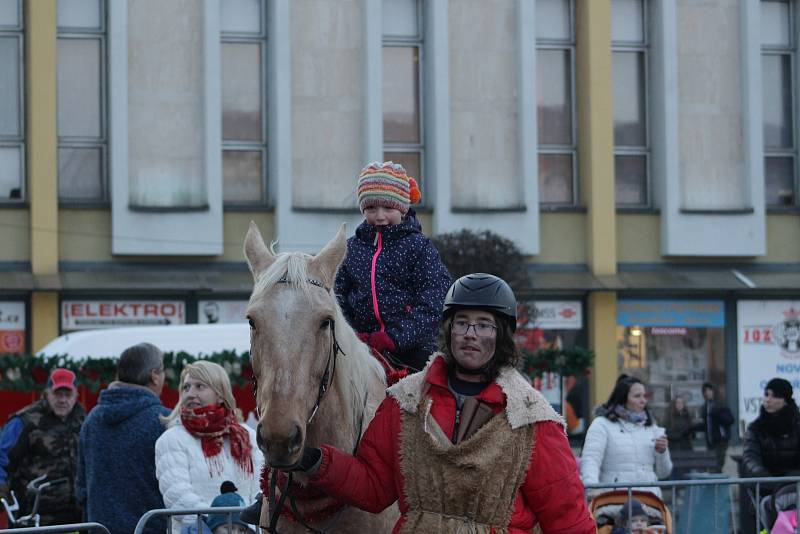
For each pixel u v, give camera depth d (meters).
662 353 23.91
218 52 22.17
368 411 4.66
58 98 22.03
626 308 23.83
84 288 20.92
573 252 24.00
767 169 25.33
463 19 23.62
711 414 21.12
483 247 19.30
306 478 4.34
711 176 24.64
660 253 24.39
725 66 24.75
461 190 23.53
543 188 24.36
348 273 5.18
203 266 22.22
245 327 13.58
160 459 6.57
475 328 4.16
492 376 4.20
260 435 3.95
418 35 23.59
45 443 8.37
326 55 22.98
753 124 24.58
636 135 24.75
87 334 13.31
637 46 24.77
